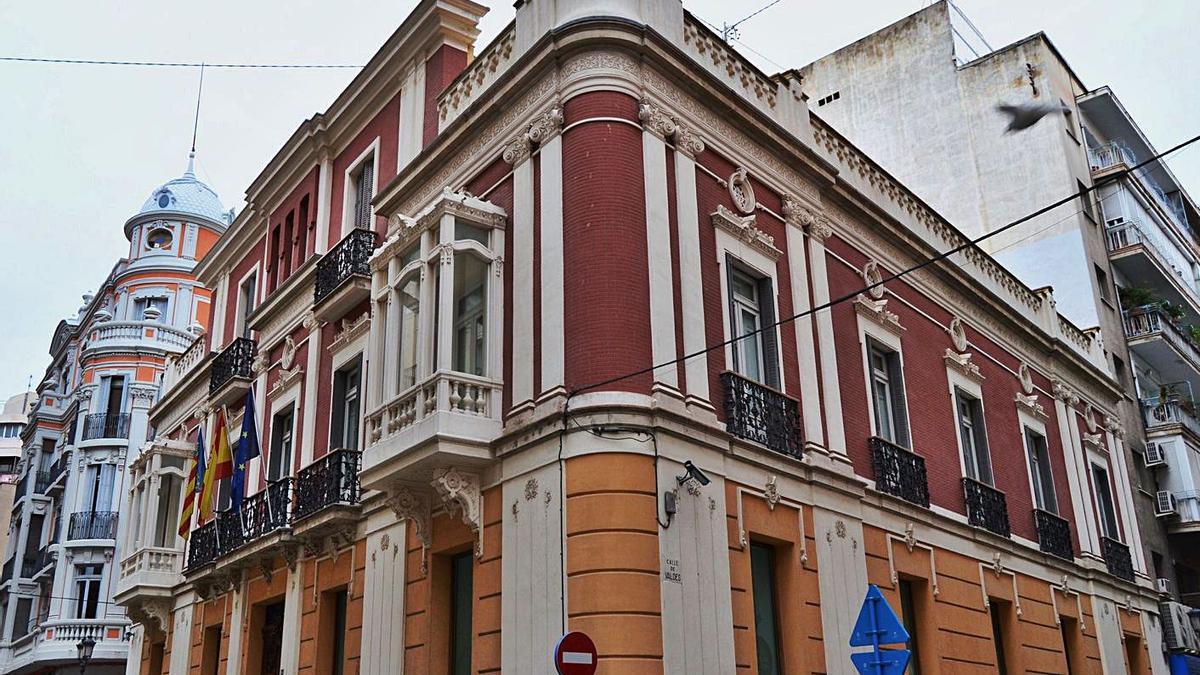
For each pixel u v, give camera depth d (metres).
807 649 12.97
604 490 11.30
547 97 13.66
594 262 12.30
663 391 12.03
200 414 23.80
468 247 13.42
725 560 12.18
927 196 29.94
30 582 40.66
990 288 21.55
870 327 16.83
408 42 18.06
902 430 16.83
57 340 45.97
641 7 13.87
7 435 63.09
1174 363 30.97
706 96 14.31
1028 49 29.16
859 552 14.55
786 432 13.87
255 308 21.75
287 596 17.28
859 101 31.88
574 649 9.72
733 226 14.21
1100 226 30.02
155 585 22.30
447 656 13.44
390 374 14.02
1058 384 22.92
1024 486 20.11
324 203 19.97
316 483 16.70
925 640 15.66
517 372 12.84
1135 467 27.38
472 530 12.73
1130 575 23.28
